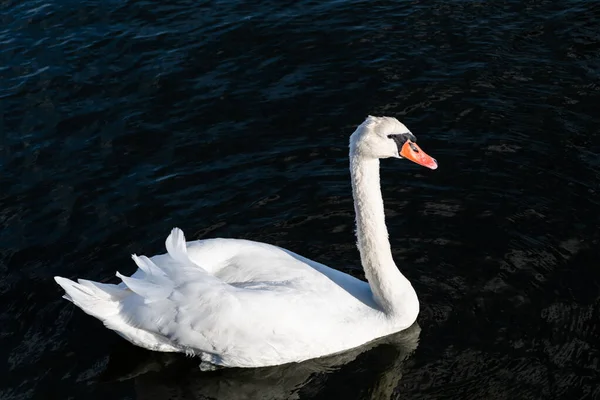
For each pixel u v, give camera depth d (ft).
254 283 32.96
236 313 31.45
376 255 33.47
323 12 56.95
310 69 51.80
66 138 46.96
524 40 53.31
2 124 48.08
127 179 43.80
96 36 55.42
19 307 36.14
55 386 32.17
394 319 33.86
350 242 39.65
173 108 49.08
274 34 54.95
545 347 33.04
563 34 53.57
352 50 53.21
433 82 50.24
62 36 55.52
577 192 41.81
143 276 33.09
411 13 56.34
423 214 41.04
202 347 31.78
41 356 33.58
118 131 47.37
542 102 48.29
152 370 33.12
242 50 53.72
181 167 44.62
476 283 36.70
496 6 56.59
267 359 32.48
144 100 49.78
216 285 31.68
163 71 52.03
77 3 58.90
